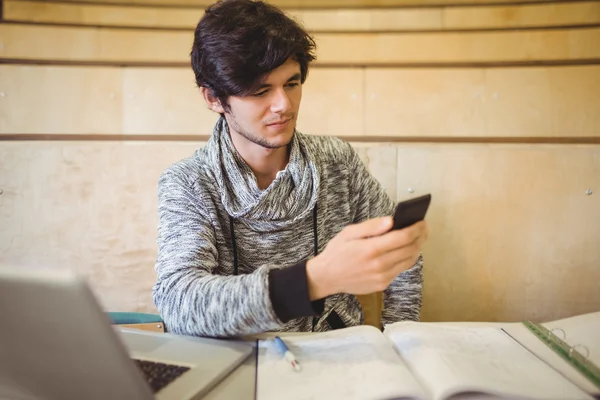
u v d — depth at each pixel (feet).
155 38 5.13
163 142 4.95
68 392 1.38
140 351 1.99
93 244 4.29
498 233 4.18
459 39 5.10
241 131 2.66
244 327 1.96
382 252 1.86
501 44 5.05
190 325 2.10
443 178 4.20
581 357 1.88
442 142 5.08
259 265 2.97
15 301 1.23
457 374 1.69
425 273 4.24
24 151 4.20
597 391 1.64
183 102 5.06
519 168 4.16
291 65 2.51
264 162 2.89
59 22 5.05
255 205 2.79
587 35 4.92
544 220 4.14
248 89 2.46
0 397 1.36
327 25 5.26
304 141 3.17
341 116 5.15
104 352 1.32
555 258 4.14
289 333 2.28
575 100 4.83
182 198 2.73
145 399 1.42
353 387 1.68
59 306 1.24
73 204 4.26
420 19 5.19
